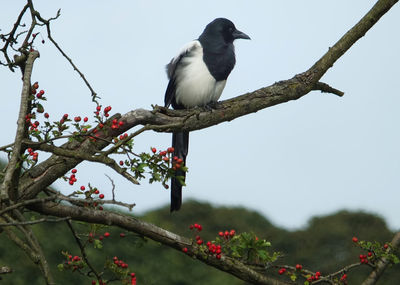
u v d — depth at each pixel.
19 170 7.45
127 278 7.84
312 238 27.34
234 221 28.55
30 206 7.75
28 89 7.13
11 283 17.23
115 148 7.16
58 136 7.29
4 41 7.87
